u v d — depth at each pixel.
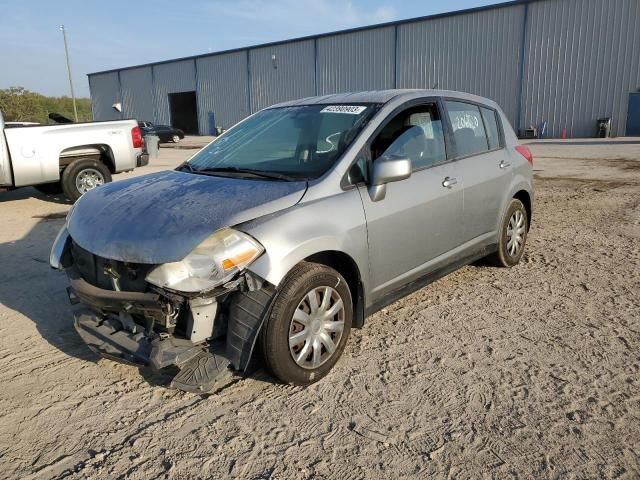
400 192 3.89
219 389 3.32
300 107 4.53
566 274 5.35
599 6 24.06
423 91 4.50
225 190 3.45
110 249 3.09
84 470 2.62
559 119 26.03
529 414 3.00
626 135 24.67
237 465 2.64
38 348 3.90
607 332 4.00
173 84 44.47
